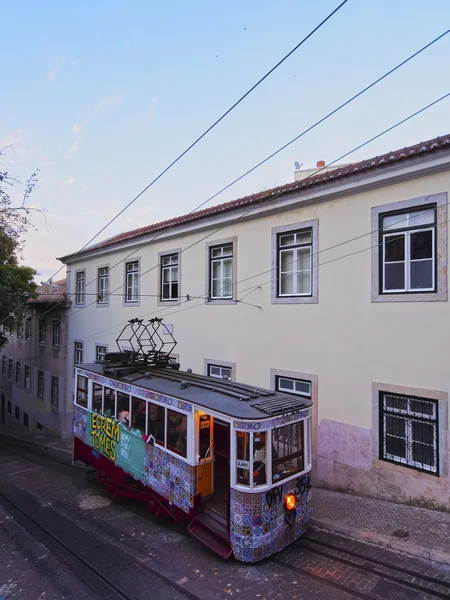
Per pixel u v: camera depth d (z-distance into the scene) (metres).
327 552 6.10
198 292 12.20
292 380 9.68
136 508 8.43
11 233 13.91
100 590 5.39
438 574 5.39
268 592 5.18
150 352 9.80
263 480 5.87
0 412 29.17
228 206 10.96
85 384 9.88
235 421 5.88
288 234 9.92
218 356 11.43
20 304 17.27
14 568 6.03
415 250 7.71
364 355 8.25
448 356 7.11
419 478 7.41
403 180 7.79
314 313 9.17
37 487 10.41
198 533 6.33
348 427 8.45
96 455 9.38
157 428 7.30
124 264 15.46
